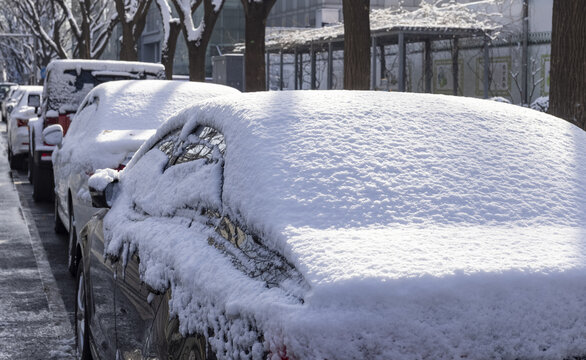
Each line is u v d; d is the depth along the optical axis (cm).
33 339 605
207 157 358
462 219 290
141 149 468
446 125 347
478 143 339
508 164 327
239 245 290
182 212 357
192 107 412
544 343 233
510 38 2952
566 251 261
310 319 223
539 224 296
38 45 7275
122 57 3222
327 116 337
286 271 256
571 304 237
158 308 330
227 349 254
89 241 515
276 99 355
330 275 235
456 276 231
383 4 5778
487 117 363
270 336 232
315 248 255
